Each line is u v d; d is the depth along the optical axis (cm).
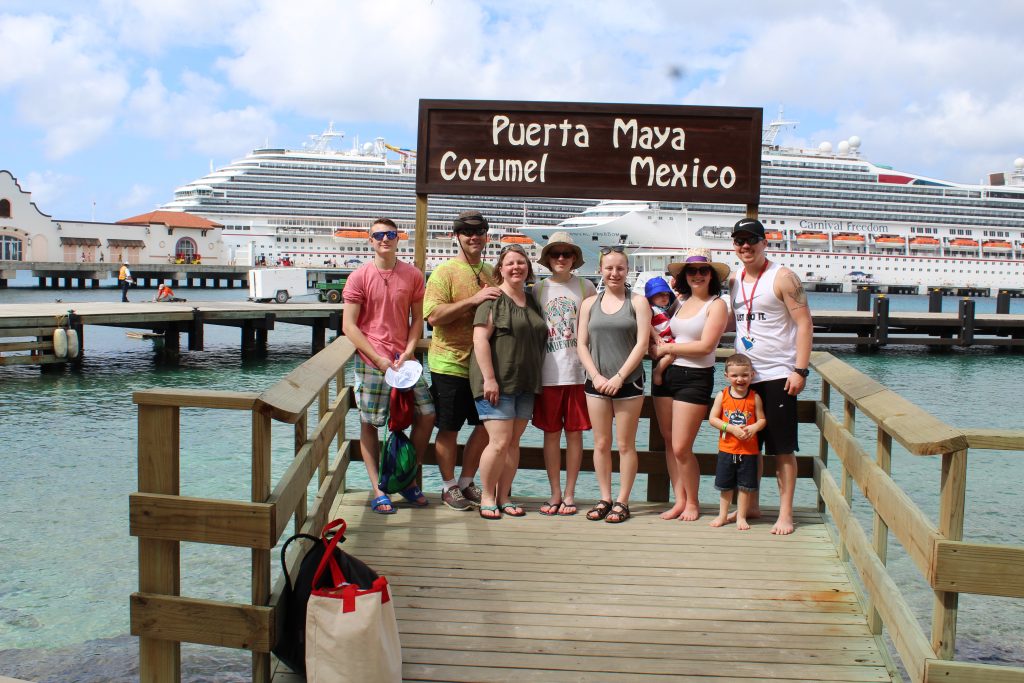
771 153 7106
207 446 930
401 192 7494
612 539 396
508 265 396
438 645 291
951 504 221
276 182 7400
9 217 5847
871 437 1081
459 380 428
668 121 454
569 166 457
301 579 266
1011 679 216
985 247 7094
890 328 2688
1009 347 2653
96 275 5838
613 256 400
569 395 429
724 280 428
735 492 478
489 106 458
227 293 5509
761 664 281
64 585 501
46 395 1356
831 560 372
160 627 247
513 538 395
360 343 419
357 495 462
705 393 411
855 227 6956
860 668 280
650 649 291
